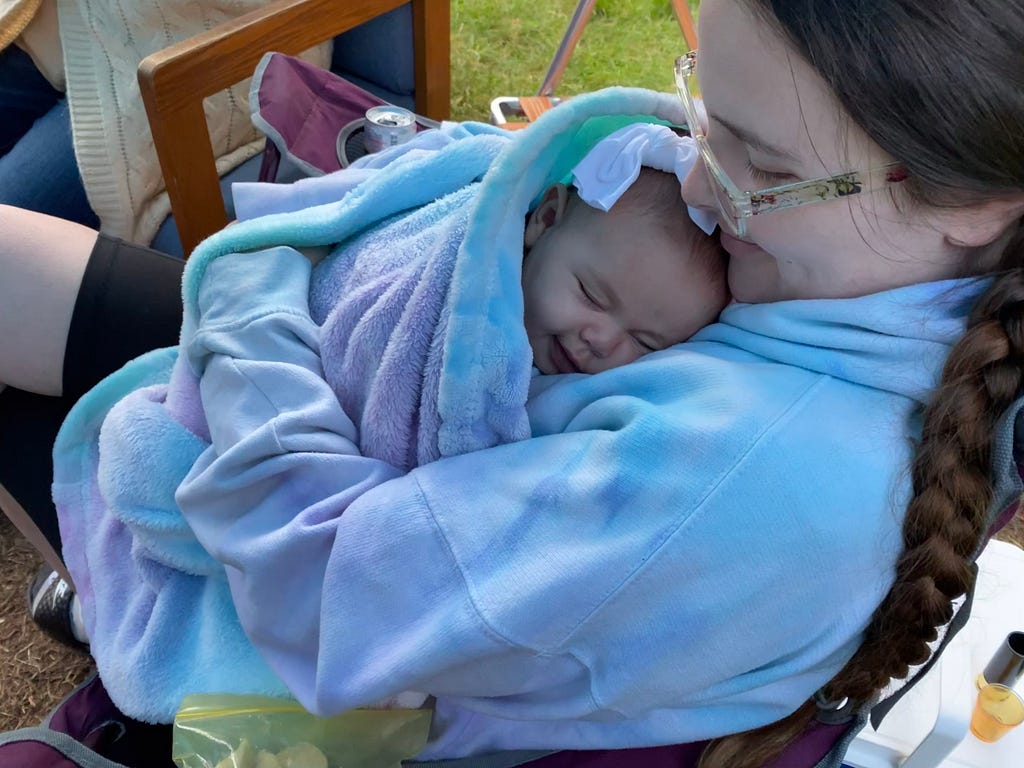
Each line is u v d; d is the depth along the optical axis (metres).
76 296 0.92
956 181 0.46
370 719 0.74
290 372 0.73
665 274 0.70
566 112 0.65
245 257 0.84
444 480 0.63
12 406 0.99
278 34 1.29
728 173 0.56
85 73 1.36
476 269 0.64
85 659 1.32
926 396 0.56
